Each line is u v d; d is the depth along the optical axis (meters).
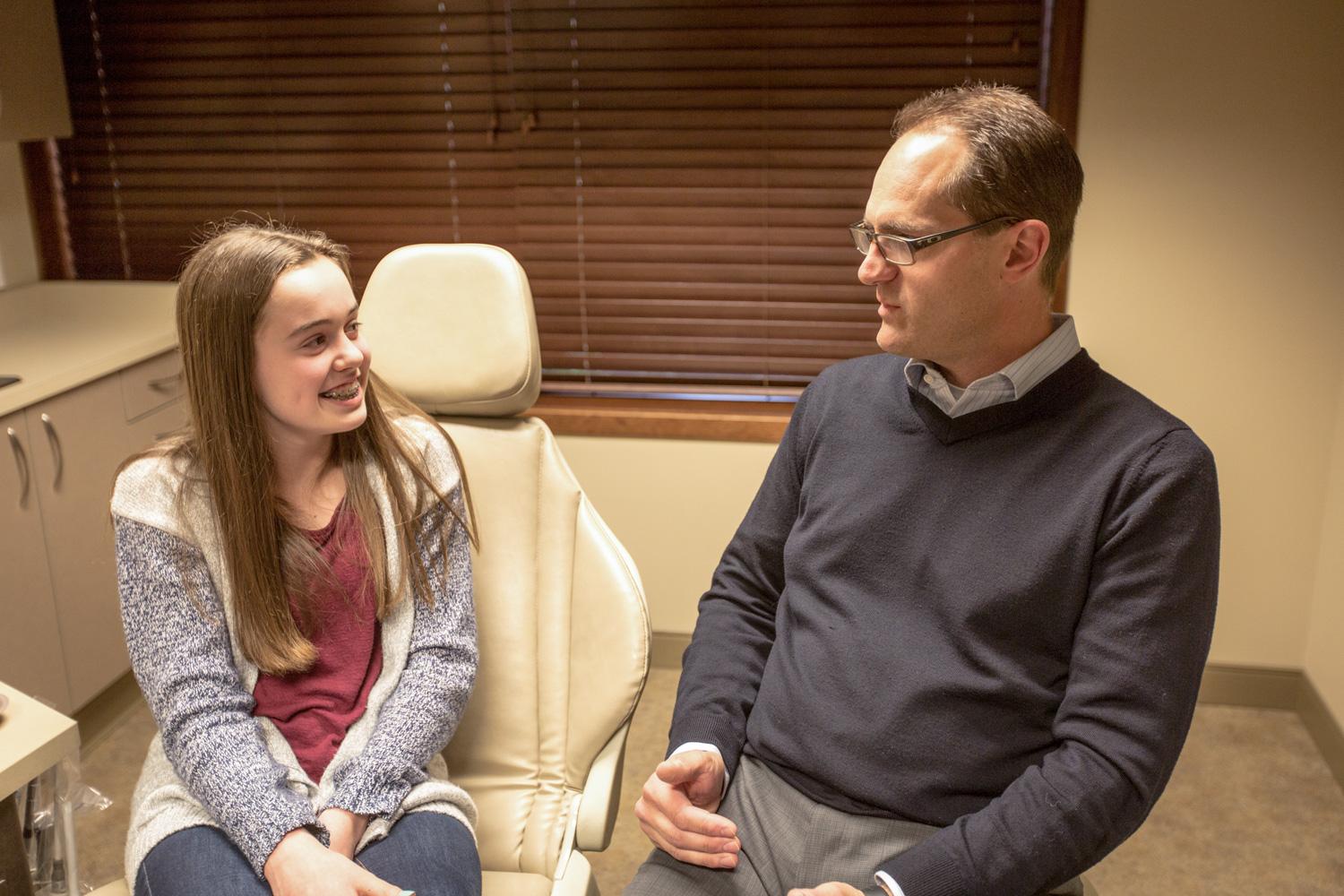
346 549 1.51
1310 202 2.49
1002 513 1.35
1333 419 2.60
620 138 2.78
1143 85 2.48
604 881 2.30
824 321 2.84
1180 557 1.27
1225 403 2.63
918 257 1.32
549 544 1.69
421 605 1.54
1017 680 1.33
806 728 1.43
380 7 2.78
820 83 2.67
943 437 1.40
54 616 2.49
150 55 2.90
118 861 2.32
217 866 1.32
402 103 2.84
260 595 1.45
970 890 1.23
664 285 2.88
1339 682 2.57
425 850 1.38
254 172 2.95
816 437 1.54
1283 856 2.32
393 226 2.94
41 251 3.08
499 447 1.71
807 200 2.75
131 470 1.46
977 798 1.35
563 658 1.65
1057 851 1.24
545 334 2.97
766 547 1.62
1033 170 1.29
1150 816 2.45
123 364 2.60
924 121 1.35
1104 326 2.63
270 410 1.46
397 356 1.68
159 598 1.43
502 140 2.83
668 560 2.96
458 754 1.65
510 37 2.75
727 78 2.70
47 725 1.24
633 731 2.78
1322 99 2.44
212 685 1.42
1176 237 2.55
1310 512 2.68
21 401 2.33
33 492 2.40
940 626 1.38
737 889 1.39
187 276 1.43
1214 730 2.75
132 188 3.01
